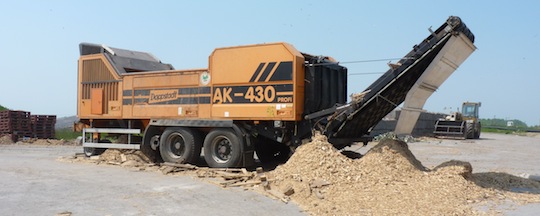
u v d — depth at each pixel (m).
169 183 10.14
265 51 11.58
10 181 10.23
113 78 14.40
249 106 11.74
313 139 10.72
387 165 9.71
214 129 12.28
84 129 15.05
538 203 8.39
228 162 11.89
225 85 12.15
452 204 7.85
